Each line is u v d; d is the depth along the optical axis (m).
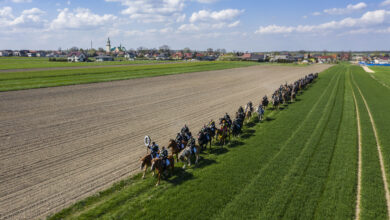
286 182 14.83
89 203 12.80
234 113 31.78
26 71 59.25
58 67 76.19
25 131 22.02
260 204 12.75
